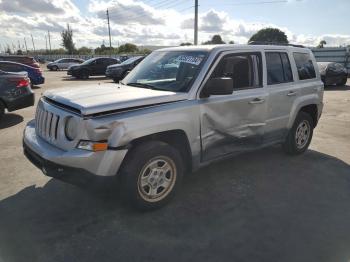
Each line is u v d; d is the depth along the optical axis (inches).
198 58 168.1
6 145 249.8
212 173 195.3
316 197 167.5
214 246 125.6
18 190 170.4
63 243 126.3
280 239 130.5
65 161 130.6
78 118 130.8
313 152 239.1
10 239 128.6
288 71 210.5
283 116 204.8
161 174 149.9
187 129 152.9
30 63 741.3
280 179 188.7
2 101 325.4
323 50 1037.2
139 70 192.1
